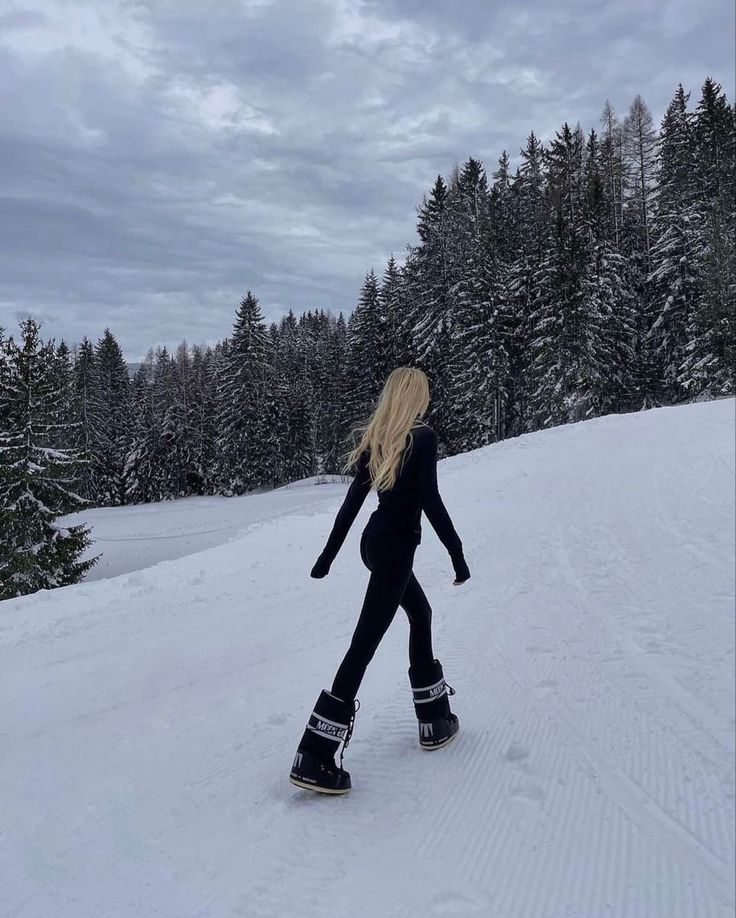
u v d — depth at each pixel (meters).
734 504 9.47
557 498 11.09
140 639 5.52
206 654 4.98
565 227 40.44
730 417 18.75
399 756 3.16
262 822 2.61
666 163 51.81
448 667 4.39
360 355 52.59
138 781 2.99
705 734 3.37
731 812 2.65
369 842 2.47
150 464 65.50
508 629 5.15
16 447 22.97
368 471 3.03
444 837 2.50
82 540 23.89
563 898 2.15
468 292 41.06
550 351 38.41
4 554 22.20
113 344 83.06
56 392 24.97
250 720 3.66
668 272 43.50
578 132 58.88
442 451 44.56
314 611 6.13
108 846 2.47
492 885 2.22
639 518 9.09
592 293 39.56
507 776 2.96
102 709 3.96
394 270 55.25
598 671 4.26
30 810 2.76
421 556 7.96
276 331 87.50
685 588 6.01
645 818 2.62
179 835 2.54
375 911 2.09
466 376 40.28
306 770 2.74
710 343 38.44
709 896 2.15
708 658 4.43
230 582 7.70
